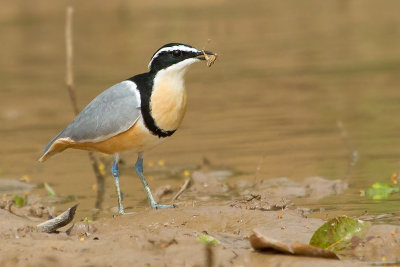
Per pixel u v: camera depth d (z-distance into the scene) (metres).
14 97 21.25
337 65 23.59
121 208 9.80
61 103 20.08
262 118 17.25
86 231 8.45
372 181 11.13
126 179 12.82
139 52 27.28
